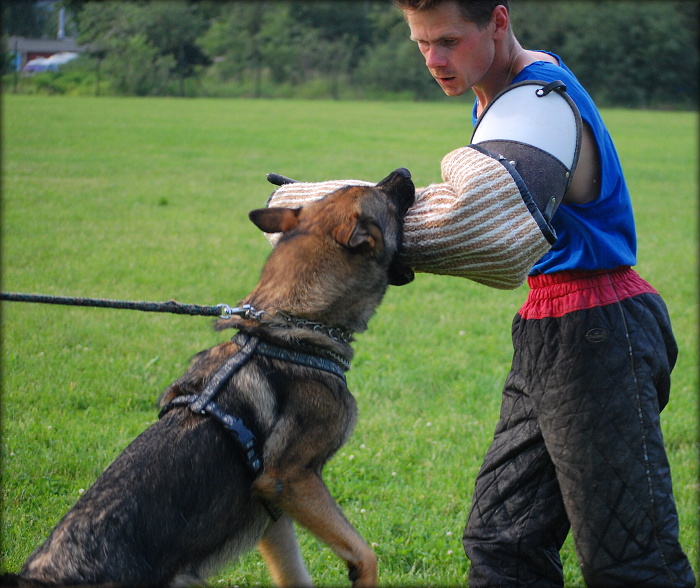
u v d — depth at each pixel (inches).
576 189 103.3
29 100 1418.6
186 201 481.4
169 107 1373.0
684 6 2193.7
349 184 119.3
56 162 622.8
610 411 102.3
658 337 106.3
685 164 771.4
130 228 399.2
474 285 328.5
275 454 104.1
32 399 196.7
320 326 109.7
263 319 108.4
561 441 104.7
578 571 141.6
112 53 1968.5
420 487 165.6
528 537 111.6
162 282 306.3
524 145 96.3
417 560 141.7
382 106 1673.2
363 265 109.5
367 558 105.5
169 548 97.0
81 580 89.1
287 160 684.7
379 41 2496.3
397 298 304.2
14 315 257.6
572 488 104.4
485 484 116.0
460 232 95.2
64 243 359.3
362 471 169.8
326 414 107.7
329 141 855.7
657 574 103.0
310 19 2519.7
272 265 112.3
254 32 2356.1
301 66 2169.0
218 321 114.7
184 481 98.5
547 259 108.3
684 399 216.2
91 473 164.4
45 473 162.6
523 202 93.2
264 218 115.3
